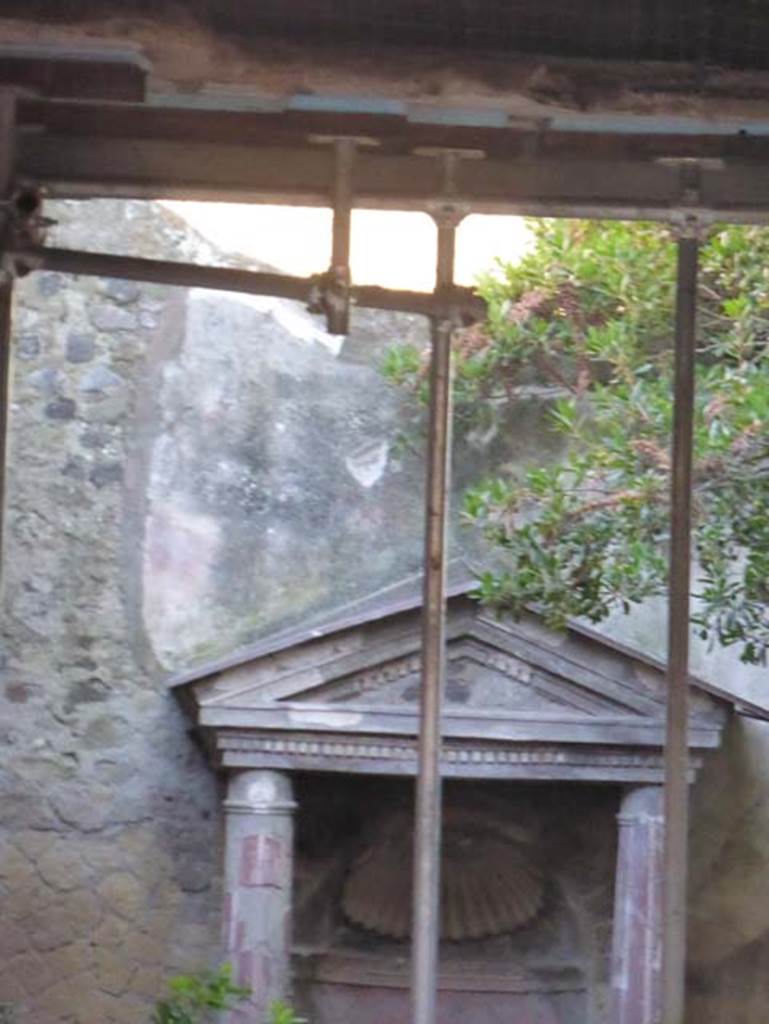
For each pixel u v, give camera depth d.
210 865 10.66
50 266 5.14
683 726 5.12
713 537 9.27
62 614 10.76
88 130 5.27
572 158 5.36
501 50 4.91
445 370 5.30
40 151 5.27
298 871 10.84
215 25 4.80
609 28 4.95
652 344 10.22
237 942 10.10
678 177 5.34
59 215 10.85
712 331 10.15
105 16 4.68
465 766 10.19
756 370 9.56
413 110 5.10
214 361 10.96
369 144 5.25
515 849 11.00
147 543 10.83
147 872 10.63
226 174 5.29
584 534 9.34
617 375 10.23
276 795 10.20
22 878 10.57
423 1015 5.07
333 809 10.88
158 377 10.94
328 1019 10.80
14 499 10.81
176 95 5.05
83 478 10.86
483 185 5.35
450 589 10.11
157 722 10.71
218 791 10.70
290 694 10.16
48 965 10.53
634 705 10.23
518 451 10.82
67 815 10.63
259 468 10.91
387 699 10.24
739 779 10.80
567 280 10.37
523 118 5.11
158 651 10.77
